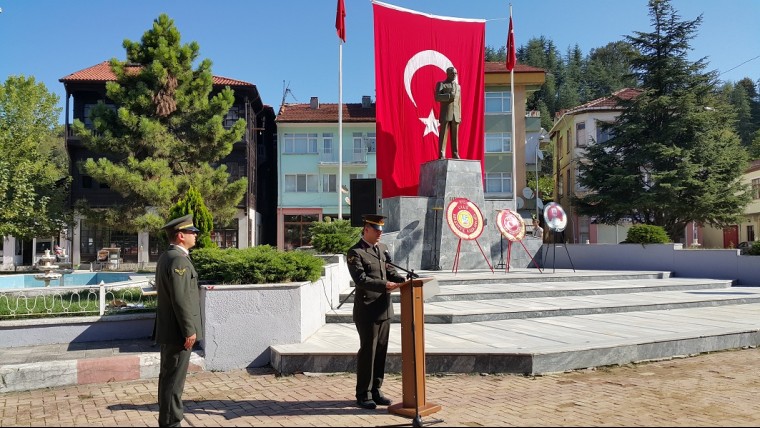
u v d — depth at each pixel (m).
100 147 22.22
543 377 7.14
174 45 23.22
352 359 7.41
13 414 5.84
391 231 18.64
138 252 37.19
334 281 11.57
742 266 16.53
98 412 5.90
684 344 8.45
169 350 5.21
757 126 62.44
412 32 20.38
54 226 29.52
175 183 22.11
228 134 23.30
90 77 35.38
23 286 16.84
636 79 31.98
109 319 9.23
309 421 5.42
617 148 30.98
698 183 27.91
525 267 20.09
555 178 47.12
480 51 21.33
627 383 6.79
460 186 18.69
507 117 38.69
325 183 40.94
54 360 7.45
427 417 5.46
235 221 37.66
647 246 18.83
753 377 7.10
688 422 5.23
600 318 10.60
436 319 9.98
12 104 30.78
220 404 6.10
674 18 30.42
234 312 7.90
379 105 19.86
